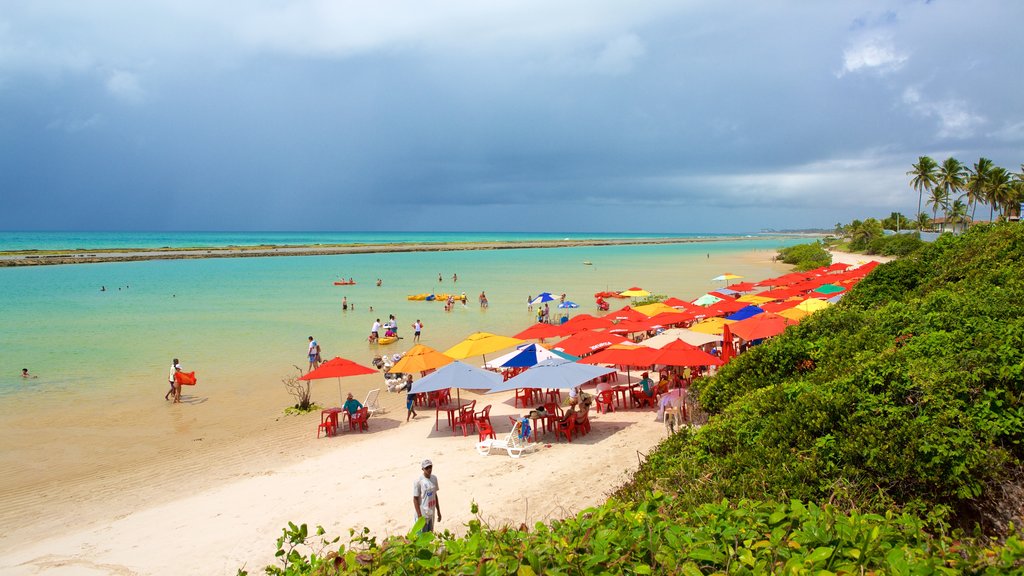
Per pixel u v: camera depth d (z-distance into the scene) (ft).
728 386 35.76
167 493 38.75
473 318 118.32
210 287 175.11
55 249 382.01
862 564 11.75
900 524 14.80
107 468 43.09
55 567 29.78
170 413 56.49
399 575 12.92
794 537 12.87
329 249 399.85
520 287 176.45
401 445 46.96
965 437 20.54
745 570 11.75
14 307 131.85
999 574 10.71
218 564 29.37
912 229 362.33
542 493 34.86
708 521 14.52
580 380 45.29
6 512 36.32
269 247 428.15
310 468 42.50
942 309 33.76
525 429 45.60
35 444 48.06
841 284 99.76
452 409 51.29
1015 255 44.06
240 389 65.31
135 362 78.18
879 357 27.71
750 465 22.68
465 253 386.52
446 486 37.45
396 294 158.92
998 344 25.54
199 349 87.25
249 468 42.91
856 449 21.34
